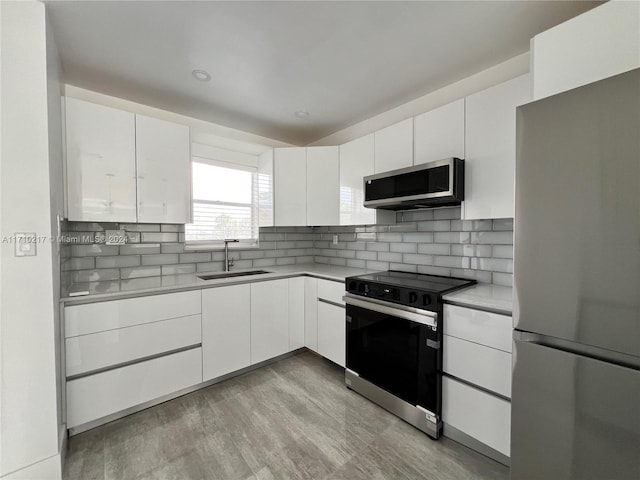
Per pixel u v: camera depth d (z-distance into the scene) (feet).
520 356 3.46
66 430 5.14
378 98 7.66
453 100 6.95
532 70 3.95
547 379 3.25
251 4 4.42
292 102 7.85
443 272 7.34
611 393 2.80
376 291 6.46
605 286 2.80
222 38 5.23
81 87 6.89
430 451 5.08
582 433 3.01
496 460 4.84
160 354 6.34
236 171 9.71
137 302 5.99
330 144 10.38
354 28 5.03
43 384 4.27
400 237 8.38
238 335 7.57
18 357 4.12
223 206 9.44
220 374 7.25
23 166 4.13
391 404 6.15
